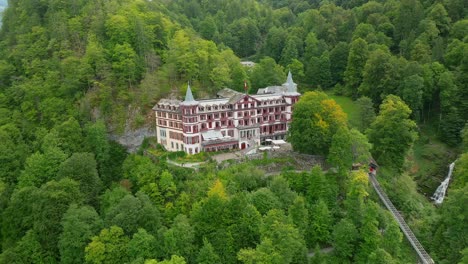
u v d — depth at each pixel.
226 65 171.38
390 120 131.25
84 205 112.44
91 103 153.38
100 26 172.25
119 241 98.69
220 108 142.38
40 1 191.25
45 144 134.38
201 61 166.75
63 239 99.94
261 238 94.12
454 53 172.00
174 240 95.00
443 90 161.50
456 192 102.50
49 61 166.88
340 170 120.62
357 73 192.38
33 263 103.44
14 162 135.25
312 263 95.94
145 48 166.25
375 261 92.12
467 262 84.88
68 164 120.12
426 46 182.88
